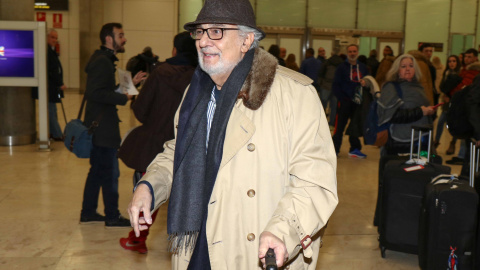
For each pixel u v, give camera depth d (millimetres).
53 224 4914
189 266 1997
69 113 13109
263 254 1651
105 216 4855
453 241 3711
